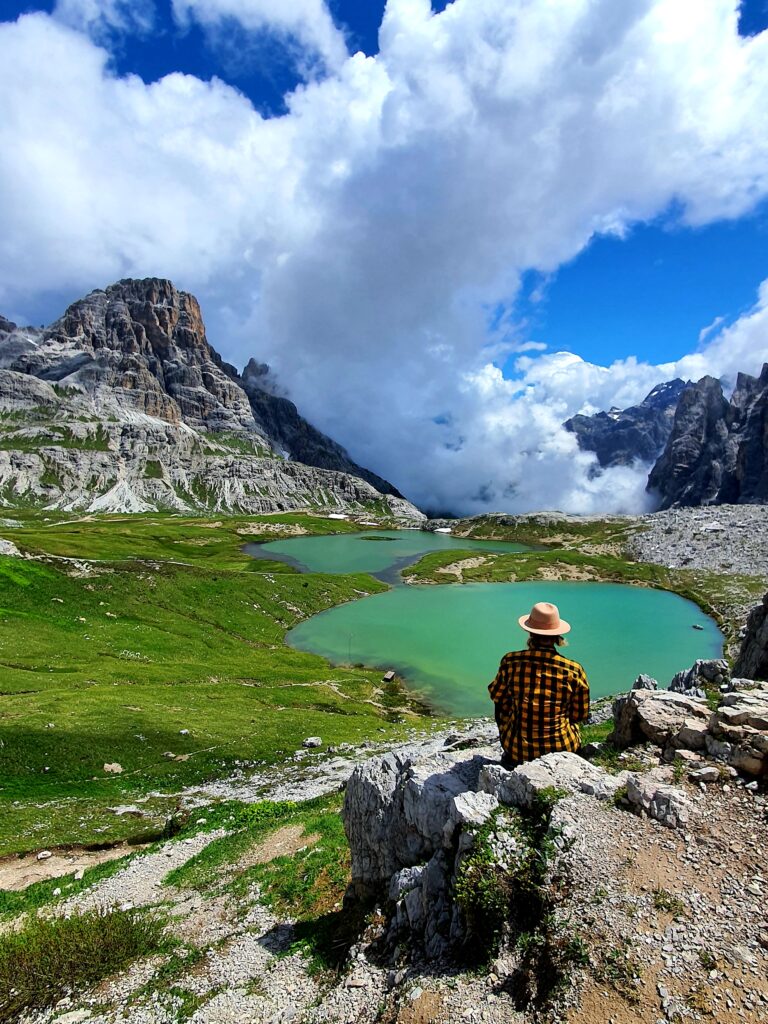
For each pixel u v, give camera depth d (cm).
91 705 5350
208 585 12212
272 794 3825
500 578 19288
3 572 9281
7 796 3862
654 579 18950
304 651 10419
